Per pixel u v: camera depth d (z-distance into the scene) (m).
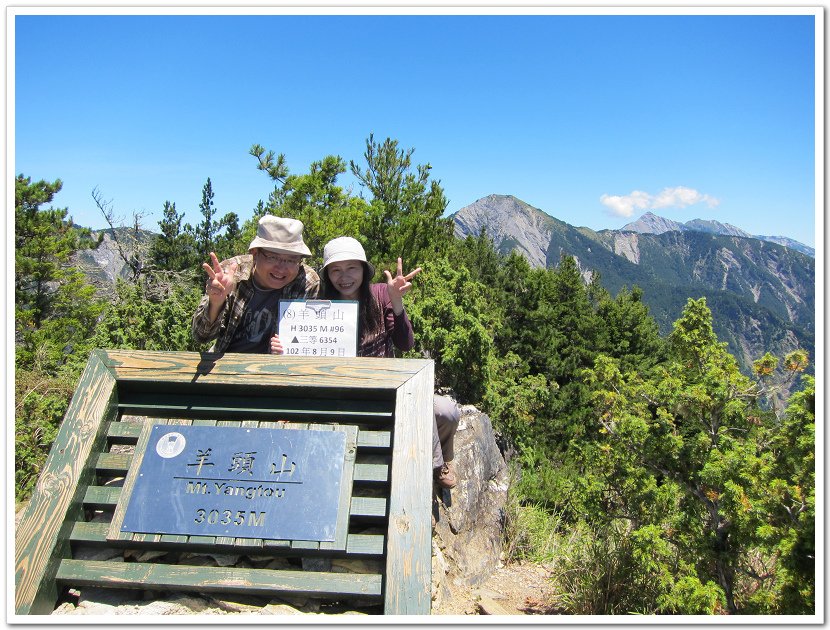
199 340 3.68
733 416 4.15
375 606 2.93
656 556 4.15
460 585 4.30
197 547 2.99
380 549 2.95
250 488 3.09
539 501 7.15
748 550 3.94
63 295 23.09
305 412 3.47
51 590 2.88
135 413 3.59
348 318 3.77
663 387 4.44
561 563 4.85
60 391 7.49
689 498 4.26
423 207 12.45
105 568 2.93
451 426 4.08
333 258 3.87
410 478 3.07
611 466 4.57
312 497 3.06
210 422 3.33
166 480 3.13
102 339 7.52
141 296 7.82
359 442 3.30
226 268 3.75
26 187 22.25
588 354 21.45
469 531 4.84
